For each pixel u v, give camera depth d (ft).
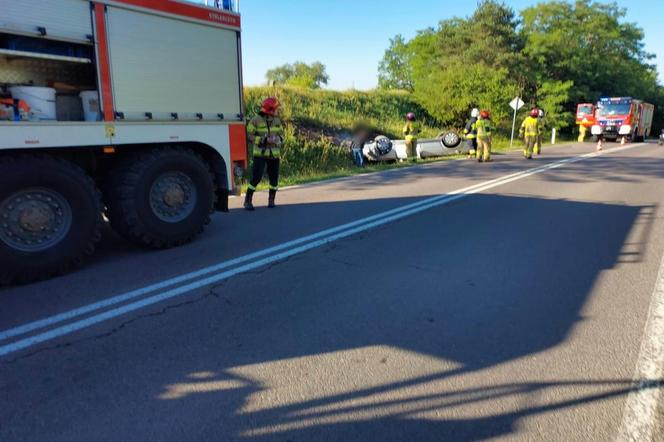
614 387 8.89
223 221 23.21
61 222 15.05
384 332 11.14
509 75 119.14
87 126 15.62
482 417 8.09
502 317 11.92
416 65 142.61
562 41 136.26
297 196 31.07
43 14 14.38
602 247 18.10
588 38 153.79
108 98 16.16
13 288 13.94
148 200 17.48
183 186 18.66
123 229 17.40
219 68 19.88
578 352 10.16
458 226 21.49
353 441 7.52
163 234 17.87
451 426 7.86
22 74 15.72
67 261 15.05
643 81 172.45
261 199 30.04
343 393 8.76
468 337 10.88
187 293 13.53
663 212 24.47
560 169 44.57
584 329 11.23
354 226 21.70
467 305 12.66
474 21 132.77
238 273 15.25
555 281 14.46
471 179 37.73
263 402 8.49
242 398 8.61
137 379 9.20
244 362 9.82
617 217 23.26
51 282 14.46
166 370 9.52
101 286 14.11
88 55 15.87
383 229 21.04
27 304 12.75
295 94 81.25
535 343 10.58
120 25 16.31
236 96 20.75
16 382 9.07
